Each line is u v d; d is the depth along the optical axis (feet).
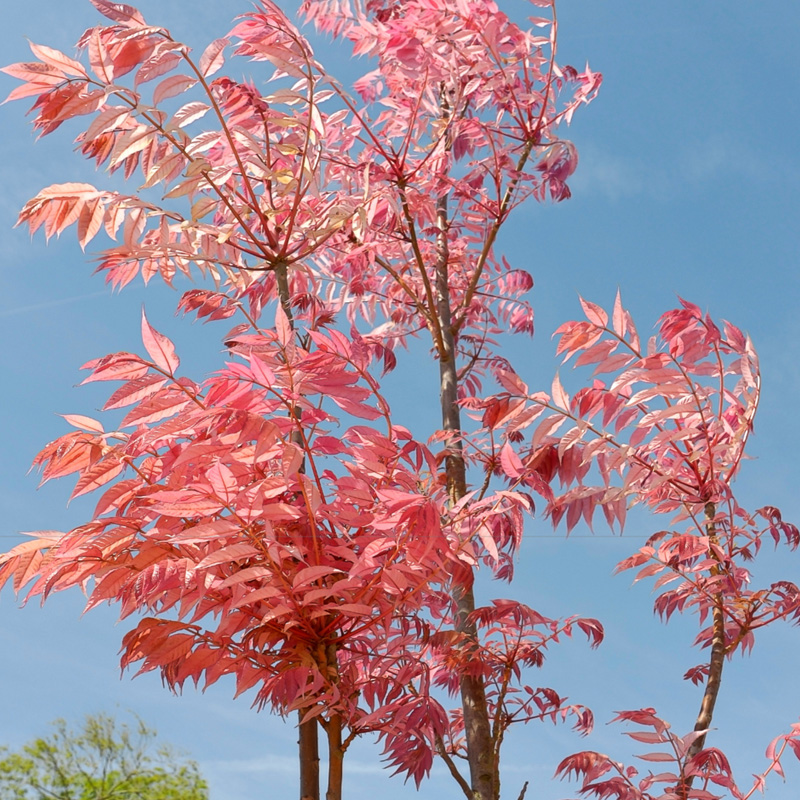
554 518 8.76
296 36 8.59
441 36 10.81
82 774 24.18
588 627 10.57
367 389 7.01
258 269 9.44
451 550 7.04
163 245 8.90
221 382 6.31
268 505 6.59
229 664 7.32
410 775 9.21
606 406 8.45
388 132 12.18
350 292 13.24
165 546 7.23
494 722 10.60
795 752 9.20
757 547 11.37
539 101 12.01
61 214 8.61
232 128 8.70
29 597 7.59
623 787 9.30
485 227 14.03
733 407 9.68
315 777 7.83
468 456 11.00
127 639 7.24
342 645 7.80
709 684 10.48
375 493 7.36
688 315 8.48
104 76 7.71
